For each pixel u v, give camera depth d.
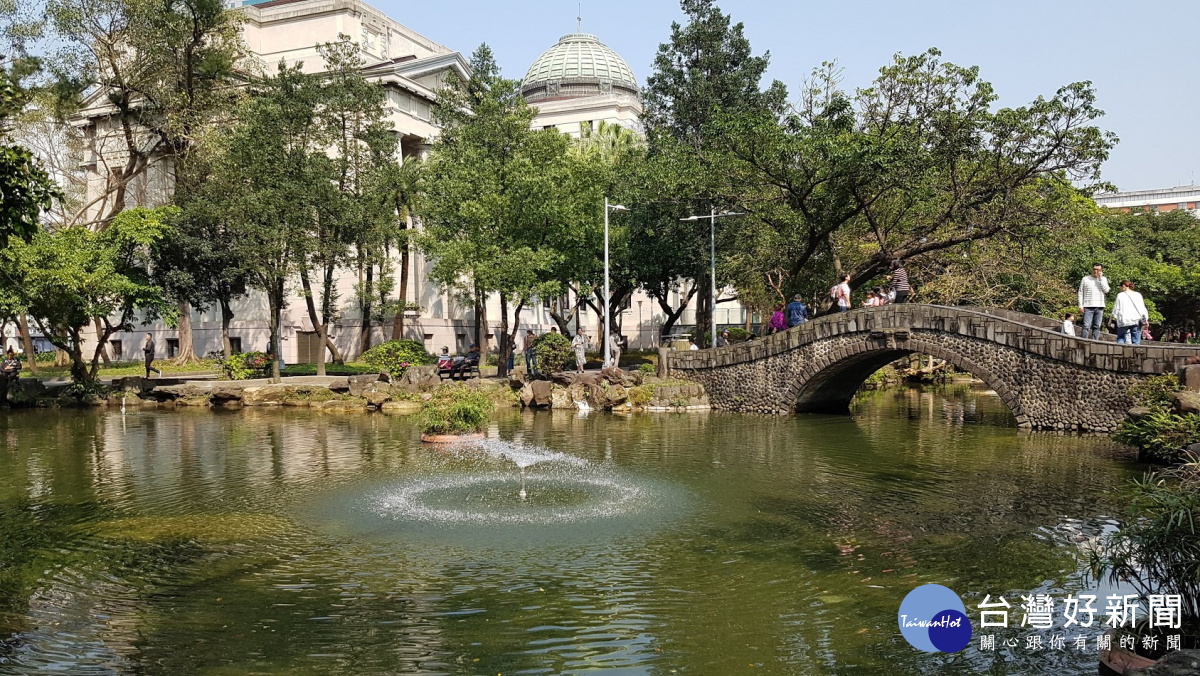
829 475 14.73
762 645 6.99
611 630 7.32
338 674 6.42
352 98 34.84
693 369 28.14
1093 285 20.55
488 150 33.47
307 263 32.59
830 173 26.28
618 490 13.41
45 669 6.52
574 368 37.94
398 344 32.84
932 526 10.90
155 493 13.48
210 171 34.47
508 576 8.87
